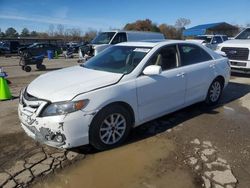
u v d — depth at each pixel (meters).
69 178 3.44
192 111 5.82
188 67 5.27
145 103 4.47
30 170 3.59
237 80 9.25
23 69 14.09
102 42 13.77
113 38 13.51
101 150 4.08
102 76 4.29
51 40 45.22
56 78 4.38
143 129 4.86
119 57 4.91
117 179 3.42
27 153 4.03
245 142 4.38
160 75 4.67
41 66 14.50
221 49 10.05
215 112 5.78
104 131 4.02
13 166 3.68
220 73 6.07
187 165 3.71
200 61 5.67
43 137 3.74
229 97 6.98
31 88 4.16
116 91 4.03
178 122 5.20
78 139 3.74
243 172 3.54
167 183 3.32
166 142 4.38
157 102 4.69
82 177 3.46
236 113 5.73
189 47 5.51
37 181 3.37
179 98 5.14
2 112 5.95
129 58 4.75
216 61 6.03
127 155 3.97
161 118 5.39
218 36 20.34
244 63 9.45
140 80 4.37
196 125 5.06
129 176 3.48
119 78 4.20
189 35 35.06
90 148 4.16
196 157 3.91
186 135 4.63
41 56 14.45
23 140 4.47
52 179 3.42
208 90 5.92
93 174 3.52
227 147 4.21
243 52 9.48
